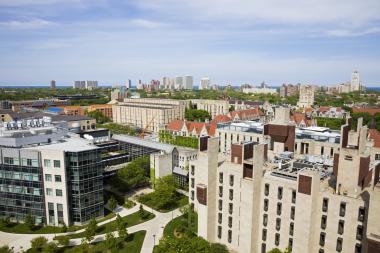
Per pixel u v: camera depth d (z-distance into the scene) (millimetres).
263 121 163750
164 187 122688
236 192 86312
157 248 82438
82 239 93688
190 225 104188
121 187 138750
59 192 106625
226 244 91500
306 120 190375
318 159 95000
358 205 68625
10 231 104750
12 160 108250
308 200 73000
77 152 104812
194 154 147875
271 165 93625
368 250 50562
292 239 78062
